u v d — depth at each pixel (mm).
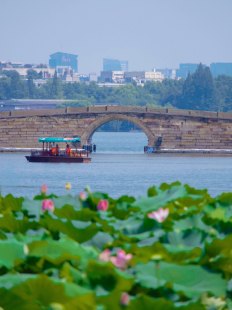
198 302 28016
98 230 38000
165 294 30609
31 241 35938
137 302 27438
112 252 36094
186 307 27578
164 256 34281
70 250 33969
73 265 32656
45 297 28000
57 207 45094
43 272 32281
